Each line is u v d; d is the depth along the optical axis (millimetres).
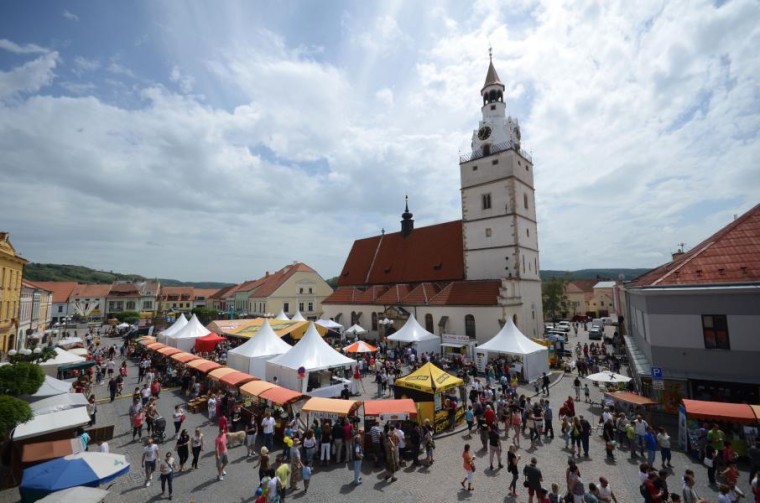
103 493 10742
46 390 19562
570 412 19969
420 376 21438
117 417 23812
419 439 16812
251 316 83938
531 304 45500
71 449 13930
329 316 59500
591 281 127250
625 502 13383
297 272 80062
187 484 15094
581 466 16266
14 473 15688
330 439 17156
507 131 45906
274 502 12664
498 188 45312
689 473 11938
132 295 103938
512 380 28594
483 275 46188
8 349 41312
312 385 27438
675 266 24062
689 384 20953
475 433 20469
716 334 20703
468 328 41500
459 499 13680
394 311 47062
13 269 42031
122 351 45688
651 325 22328
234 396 24156
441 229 54344
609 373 24609
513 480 13867
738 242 22141
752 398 19734
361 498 13852
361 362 34094
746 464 16438
